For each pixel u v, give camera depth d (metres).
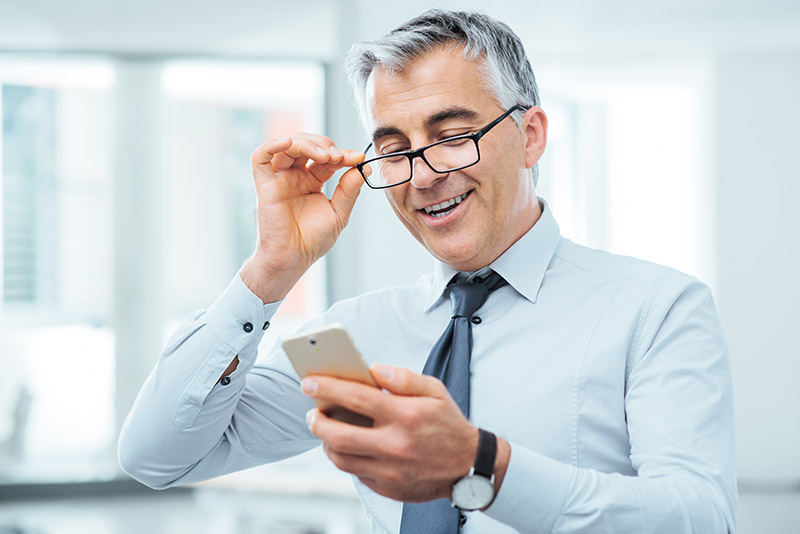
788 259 5.35
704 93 5.51
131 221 5.32
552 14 4.70
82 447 5.37
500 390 1.32
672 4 4.64
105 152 5.73
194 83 5.68
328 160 1.30
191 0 4.36
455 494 0.95
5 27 4.72
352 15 4.38
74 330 5.48
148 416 1.33
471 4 4.50
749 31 5.02
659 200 5.99
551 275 1.39
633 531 0.99
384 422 0.90
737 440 5.32
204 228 6.32
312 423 0.92
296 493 3.25
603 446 1.26
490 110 1.30
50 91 5.62
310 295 5.17
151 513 4.80
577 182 6.14
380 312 1.51
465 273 1.44
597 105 6.11
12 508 4.89
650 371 1.21
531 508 0.98
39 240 5.55
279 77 5.58
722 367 1.21
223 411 1.35
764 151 5.37
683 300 1.26
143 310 5.33
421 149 1.27
